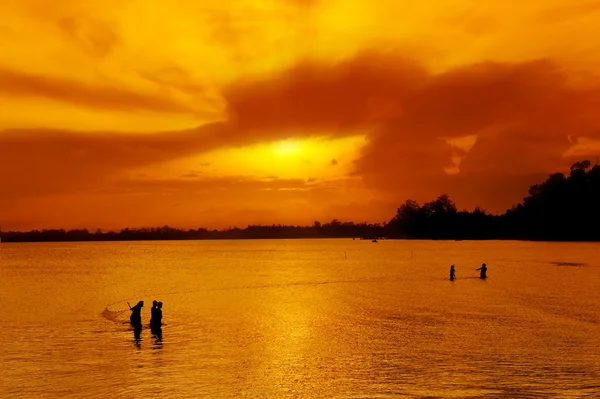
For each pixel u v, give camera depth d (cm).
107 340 3584
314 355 3144
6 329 4000
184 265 14250
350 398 2408
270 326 4100
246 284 8044
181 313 4856
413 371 2798
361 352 3206
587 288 6706
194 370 2841
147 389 2533
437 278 8619
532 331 3784
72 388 2552
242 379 2678
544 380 2633
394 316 4528
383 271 10606
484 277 8444
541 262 12369
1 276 10319
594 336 3606
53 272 11544
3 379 2686
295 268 12244
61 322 4334
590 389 2503
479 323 4131
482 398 2397
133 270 12125
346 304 5394
